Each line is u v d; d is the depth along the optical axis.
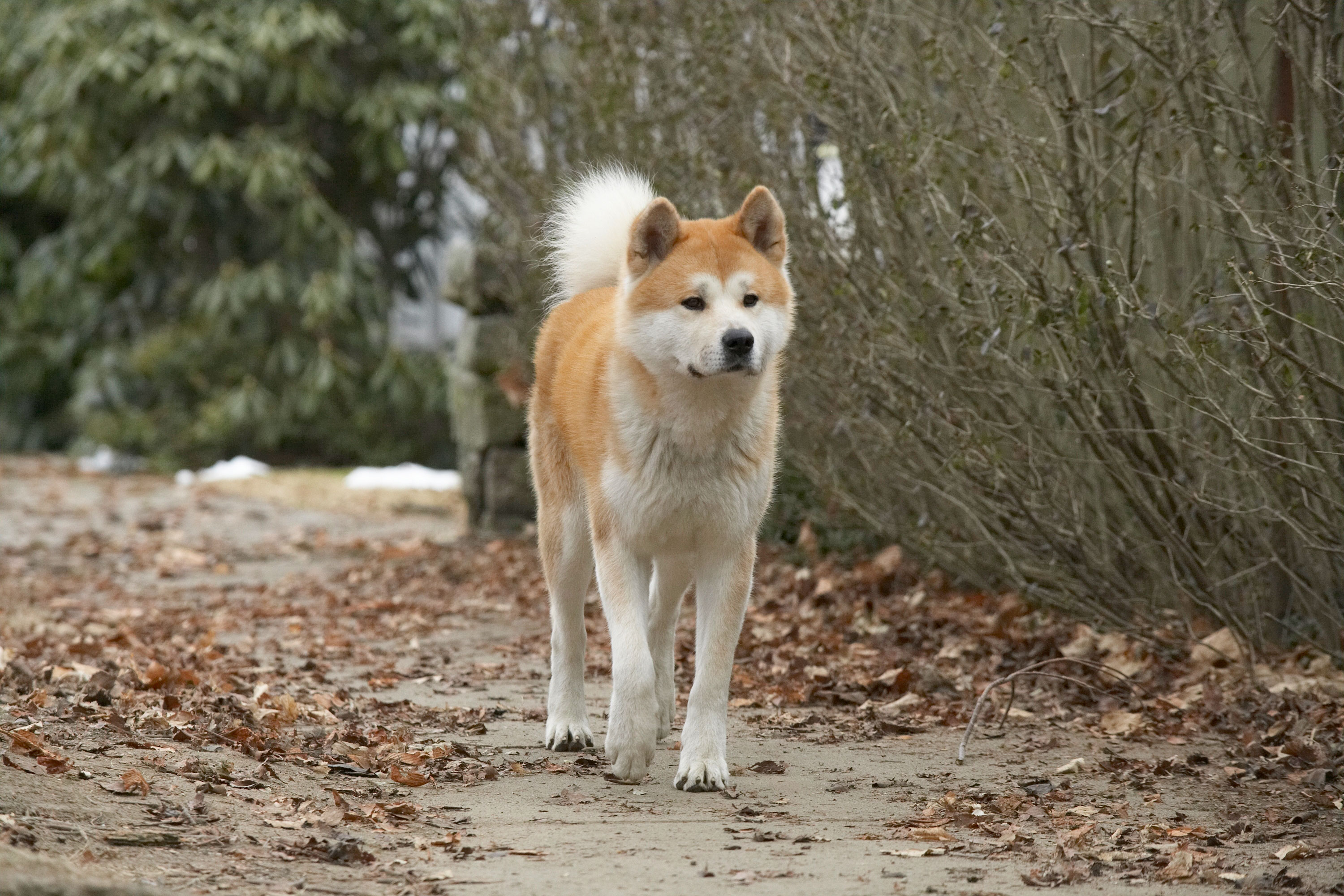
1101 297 9.85
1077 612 11.94
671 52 14.41
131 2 28.97
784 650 11.62
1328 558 10.23
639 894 5.98
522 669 11.59
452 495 24.53
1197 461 10.62
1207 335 9.26
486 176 18.75
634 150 14.84
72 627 13.26
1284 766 8.22
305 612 14.53
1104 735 9.26
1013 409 11.55
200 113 29.62
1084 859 6.59
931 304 11.49
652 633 9.27
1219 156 9.51
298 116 29.91
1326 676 10.23
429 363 30.48
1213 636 11.02
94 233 31.00
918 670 10.78
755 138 13.41
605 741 8.51
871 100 11.49
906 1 11.38
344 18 30.11
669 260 8.15
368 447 30.28
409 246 33.28
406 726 9.30
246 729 8.23
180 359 30.38
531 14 17.28
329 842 6.49
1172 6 9.36
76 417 32.06
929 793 7.90
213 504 24.42
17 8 32.22
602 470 8.29
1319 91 8.96
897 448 12.46
